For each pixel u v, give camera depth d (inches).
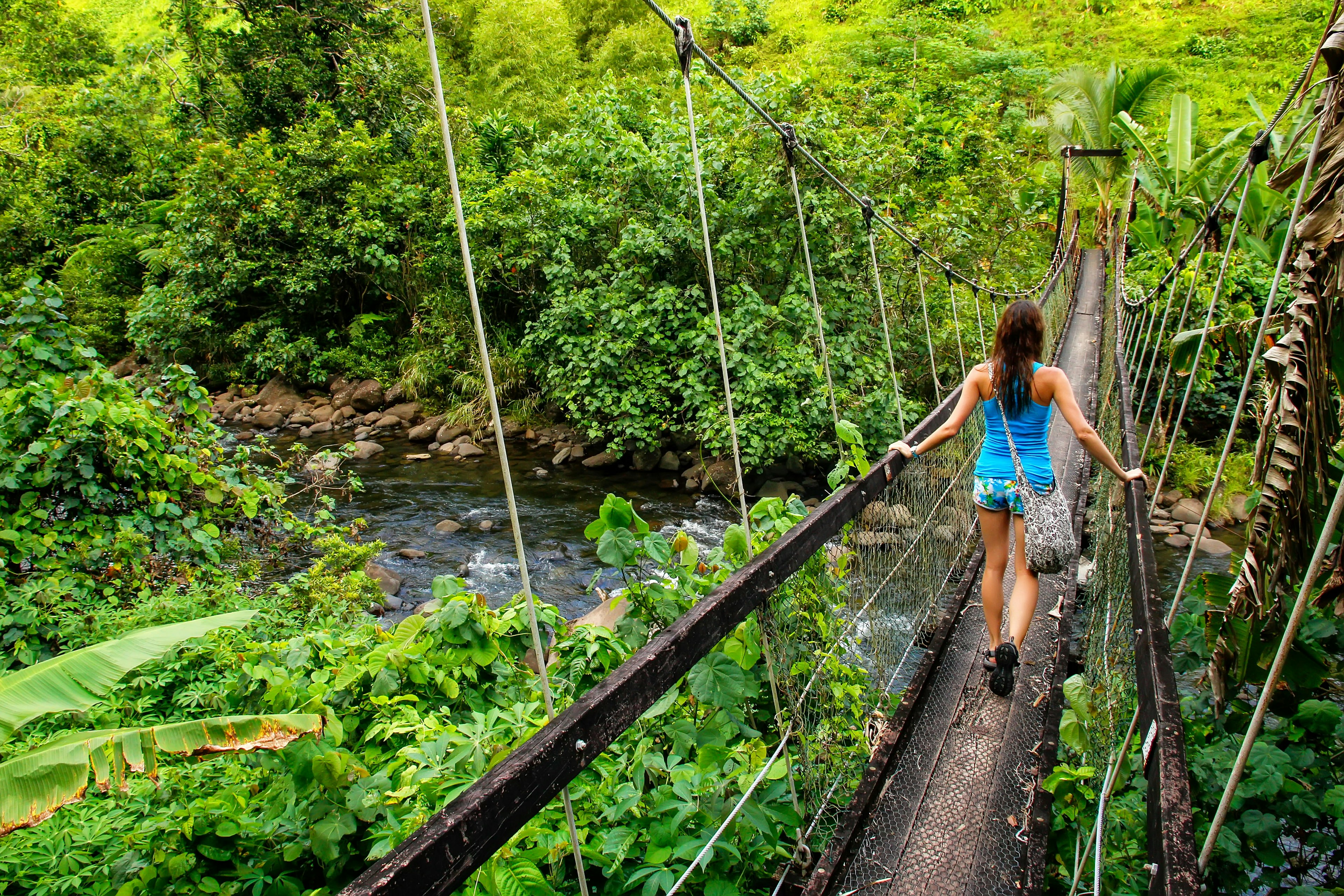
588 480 423.5
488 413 509.0
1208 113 850.8
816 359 373.1
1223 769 95.0
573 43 936.3
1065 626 126.4
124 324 713.0
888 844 82.2
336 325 651.5
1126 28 1057.5
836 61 887.7
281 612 181.5
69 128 832.9
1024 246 590.6
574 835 61.0
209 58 714.2
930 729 101.6
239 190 594.2
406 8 743.1
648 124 569.3
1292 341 76.2
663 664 56.1
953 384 440.8
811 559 84.4
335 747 92.8
